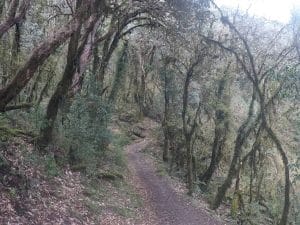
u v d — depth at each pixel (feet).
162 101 128.06
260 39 75.77
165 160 109.60
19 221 31.37
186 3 70.28
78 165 56.75
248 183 87.40
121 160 85.97
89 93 65.00
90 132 61.26
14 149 42.73
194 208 67.67
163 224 54.44
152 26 81.35
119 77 90.58
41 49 36.68
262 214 76.33
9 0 58.95
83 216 41.14
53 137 53.42
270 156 81.51
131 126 146.30
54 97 51.37
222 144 89.76
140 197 65.77
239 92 90.17
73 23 37.01
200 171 98.63
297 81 55.98
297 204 77.71
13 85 37.06
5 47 67.26
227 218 68.33
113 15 73.15
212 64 86.12
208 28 79.41
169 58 93.15
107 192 57.72
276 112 75.10
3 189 33.73
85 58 53.98
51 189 42.47
